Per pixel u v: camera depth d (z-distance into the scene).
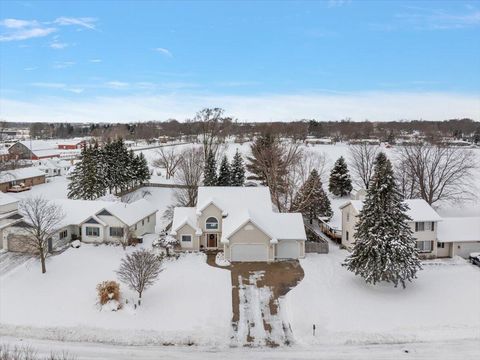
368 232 33.66
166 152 108.31
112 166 67.50
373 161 72.69
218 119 81.00
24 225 39.62
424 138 114.69
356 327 28.28
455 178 59.81
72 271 36.22
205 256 41.34
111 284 31.03
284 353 25.09
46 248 38.69
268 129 104.06
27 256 38.94
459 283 35.31
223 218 42.81
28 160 104.81
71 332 27.09
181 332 27.59
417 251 35.72
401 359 24.22
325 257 41.84
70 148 145.50
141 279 31.16
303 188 55.91
